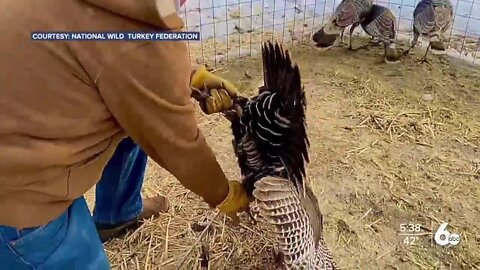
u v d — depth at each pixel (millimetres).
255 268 1966
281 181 1568
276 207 1578
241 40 3273
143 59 1021
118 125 1162
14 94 1015
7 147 1053
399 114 2742
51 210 1159
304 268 1685
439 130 2646
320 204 2246
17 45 989
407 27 3342
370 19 3018
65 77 1019
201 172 1277
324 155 2486
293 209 1602
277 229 1616
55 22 984
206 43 3240
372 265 2021
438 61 3109
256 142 1539
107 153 1216
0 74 1001
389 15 2979
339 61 3129
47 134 1058
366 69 3066
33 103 1027
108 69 1014
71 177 1151
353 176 2385
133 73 1028
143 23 1011
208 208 2156
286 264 1690
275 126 1490
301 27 3396
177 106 1110
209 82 1442
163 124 1120
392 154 2508
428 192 2311
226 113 1522
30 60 997
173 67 1060
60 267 1225
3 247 1155
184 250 2039
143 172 1934
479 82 2967
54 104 1037
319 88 2922
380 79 2992
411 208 2238
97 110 1078
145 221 2125
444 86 2938
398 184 2348
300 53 3191
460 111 2768
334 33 3133
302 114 1456
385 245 2092
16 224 1127
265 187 1545
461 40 3248
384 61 3104
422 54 3152
